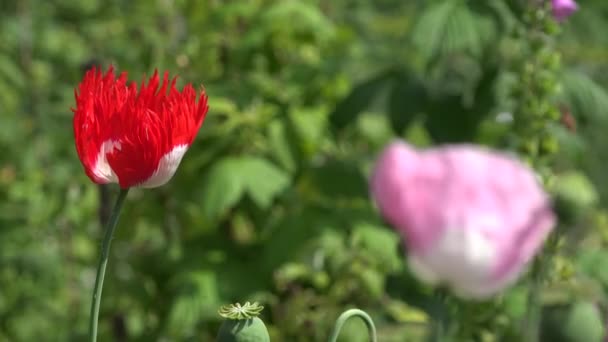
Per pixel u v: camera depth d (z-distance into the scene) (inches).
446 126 197.0
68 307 250.4
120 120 65.4
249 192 180.9
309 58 205.8
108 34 253.4
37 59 279.0
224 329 72.3
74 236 242.4
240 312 72.2
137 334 203.9
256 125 190.1
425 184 48.6
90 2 272.5
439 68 194.1
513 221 48.2
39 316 248.1
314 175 194.9
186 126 65.4
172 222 200.7
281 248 181.5
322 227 181.3
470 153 48.8
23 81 269.6
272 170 186.4
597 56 225.8
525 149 130.1
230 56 201.3
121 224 198.8
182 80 196.9
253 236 201.8
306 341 177.5
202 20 201.6
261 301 185.6
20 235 238.7
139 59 204.1
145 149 64.5
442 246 48.6
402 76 201.8
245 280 187.3
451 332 107.8
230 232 199.8
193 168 191.5
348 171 195.2
